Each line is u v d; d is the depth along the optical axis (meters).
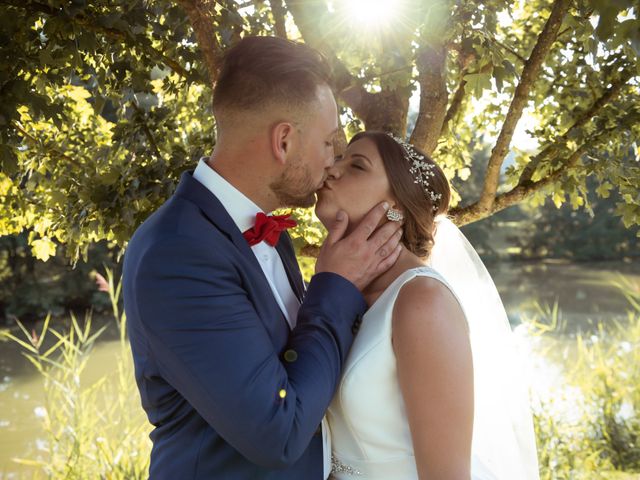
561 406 5.62
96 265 17.83
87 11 2.33
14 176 3.31
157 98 3.01
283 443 1.50
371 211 1.87
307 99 1.67
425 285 1.75
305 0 2.62
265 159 1.69
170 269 1.53
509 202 2.84
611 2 1.59
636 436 5.22
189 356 1.51
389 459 1.81
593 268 29.38
